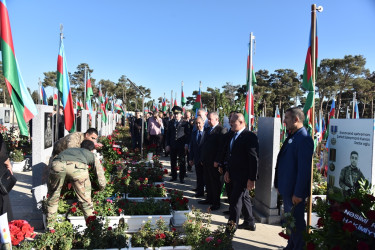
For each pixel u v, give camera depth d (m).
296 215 3.16
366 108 39.62
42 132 4.79
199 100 14.76
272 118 4.86
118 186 5.64
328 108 39.84
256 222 4.95
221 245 3.28
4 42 4.12
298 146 3.19
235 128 4.35
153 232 3.71
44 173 4.76
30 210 5.30
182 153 7.79
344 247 2.15
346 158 3.13
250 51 7.21
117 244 3.44
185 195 6.59
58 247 3.35
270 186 4.87
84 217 4.25
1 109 17.59
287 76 42.16
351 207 2.22
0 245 2.71
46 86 42.41
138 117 13.24
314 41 3.85
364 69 37.28
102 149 8.98
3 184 3.54
